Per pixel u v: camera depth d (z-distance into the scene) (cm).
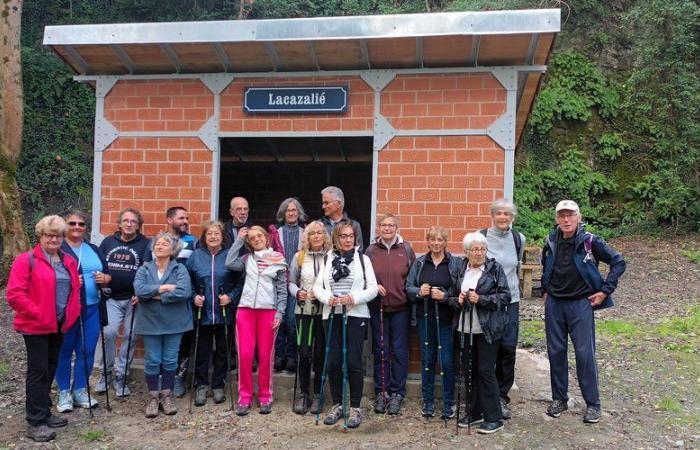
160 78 601
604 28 1600
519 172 1464
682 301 950
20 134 1132
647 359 670
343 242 489
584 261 478
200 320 522
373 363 541
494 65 555
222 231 535
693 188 1376
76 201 1389
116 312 542
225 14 1622
